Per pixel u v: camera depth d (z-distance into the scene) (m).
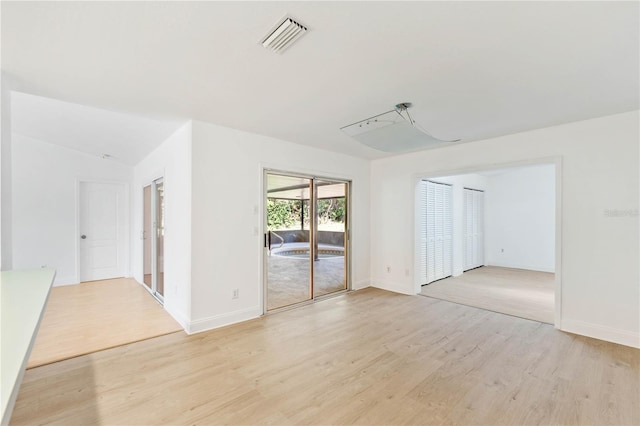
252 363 2.60
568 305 3.34
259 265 3.83
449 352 2.82
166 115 3.12
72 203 5.32
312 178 4.59
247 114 3.08
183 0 1.44
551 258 6.98
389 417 1.92
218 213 3.45
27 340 0.96
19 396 2.11
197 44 1.83
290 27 1.66
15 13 1.52
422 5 1.49
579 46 1.86
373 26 1.66
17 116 3.51
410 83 2.37
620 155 3.04
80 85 2.39
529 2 1.46
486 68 2.14
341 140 4.10
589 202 3.21
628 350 2.86
